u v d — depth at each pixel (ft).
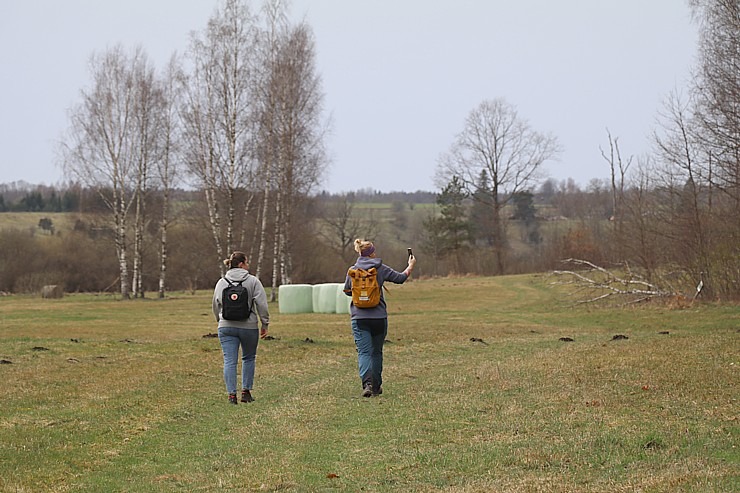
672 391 55.98
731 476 32.96
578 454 38.99
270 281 295.89
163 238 252.62
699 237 159.94
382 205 504.43
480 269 393.29
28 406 55.42
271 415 53.52
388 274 61.67
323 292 163.94
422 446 42.68
